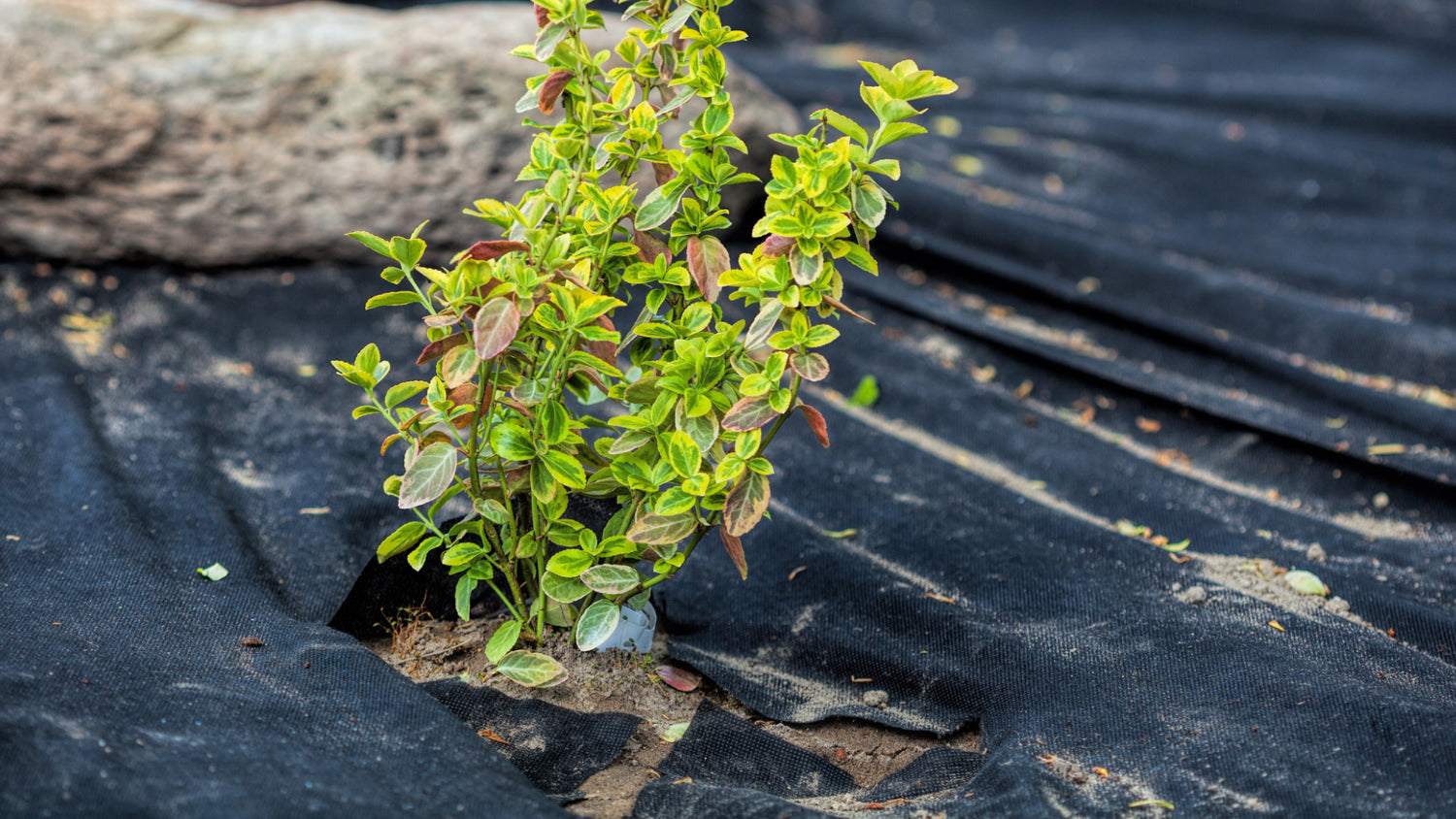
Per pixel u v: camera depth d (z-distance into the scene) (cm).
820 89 361
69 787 130
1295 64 447
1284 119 355
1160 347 200
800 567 157
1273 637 148
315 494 162
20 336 179
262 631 146
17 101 182
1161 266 221
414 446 140
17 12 183
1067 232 232
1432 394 185
